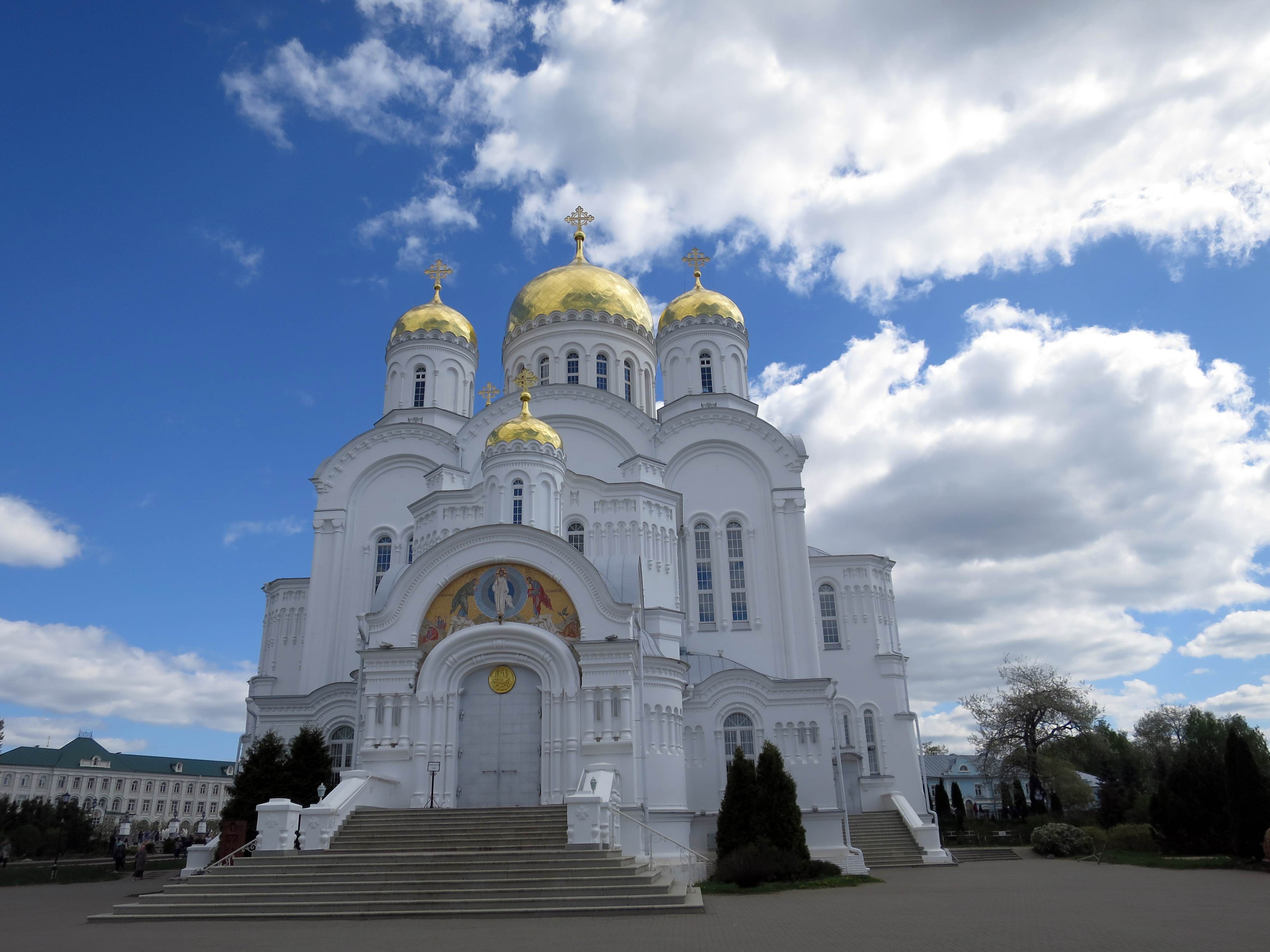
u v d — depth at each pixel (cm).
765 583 4225
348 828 2353
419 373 5034
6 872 3494
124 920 1845
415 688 2812
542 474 3525
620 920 1727
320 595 4294
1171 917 1692
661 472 4094
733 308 5112
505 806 2719
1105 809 5038
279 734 3844
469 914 1805
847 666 4584
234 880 2030
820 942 1405
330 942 1462
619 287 5056
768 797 2669
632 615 2864
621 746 2695
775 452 4388
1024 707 6166
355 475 4472
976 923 1630
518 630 2822
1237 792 3092
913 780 4388
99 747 12794
